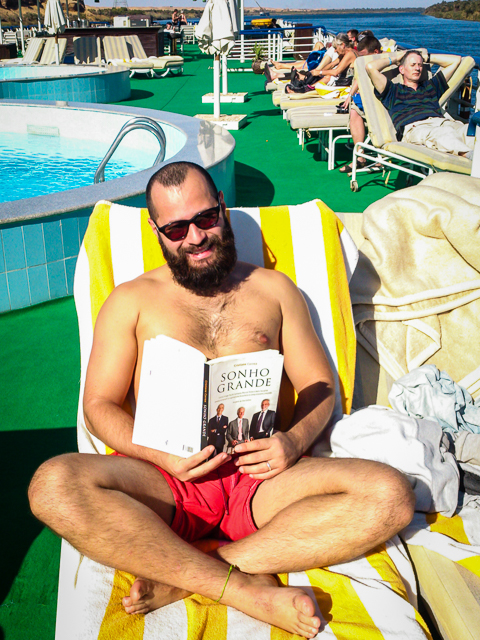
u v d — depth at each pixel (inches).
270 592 50.6
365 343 92.8
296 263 87.6
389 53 213.2
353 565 57.3
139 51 617.9
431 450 66.7
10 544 74.7
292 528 54.7
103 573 55.6
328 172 256.8
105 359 68.0
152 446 59.5
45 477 53.8
